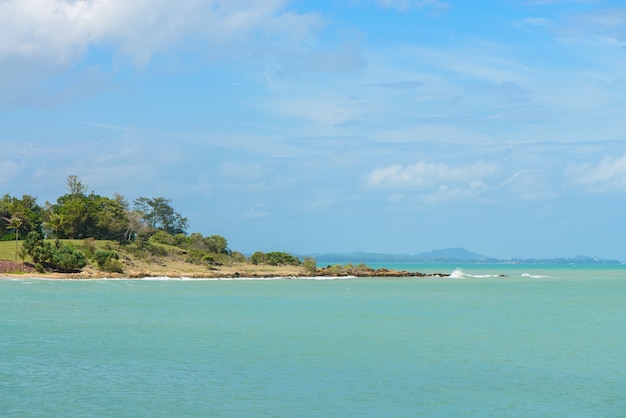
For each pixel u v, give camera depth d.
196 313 79.25
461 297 112.25
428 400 36.56
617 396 37.91
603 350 53.22
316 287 136.38
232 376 42.06
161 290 119.06
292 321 71.62
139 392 37.66
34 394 37.00
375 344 55.50
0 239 180.00
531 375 43.28
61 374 42.19
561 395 38.00
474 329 65.88
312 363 46.56
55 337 58.00
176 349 52.09
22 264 147.75
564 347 54.59
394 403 35.84
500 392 38.62
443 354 50.72
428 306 92.25
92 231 196.38
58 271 150.62
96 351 50.97
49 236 196.62
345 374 42.97
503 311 85.69
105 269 157.75
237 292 117.31
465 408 35.03
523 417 33.56
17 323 67.38
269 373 42.97
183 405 35.00
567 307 93.00
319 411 34.09
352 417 33.16
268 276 178.25
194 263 187.50
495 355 50.56
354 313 80.88
